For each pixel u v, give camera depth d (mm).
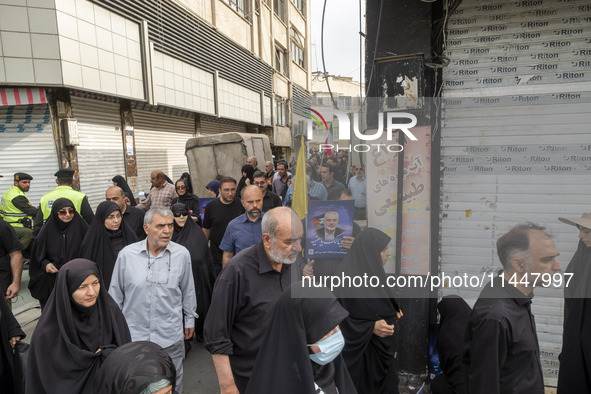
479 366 1578
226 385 1817
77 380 1865
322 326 1179
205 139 8406
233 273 1869
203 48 12758
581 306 1583
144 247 2576
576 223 1296
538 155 1331
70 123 7051
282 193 7602
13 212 5352
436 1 2205
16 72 6234
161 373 1301
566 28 1970
